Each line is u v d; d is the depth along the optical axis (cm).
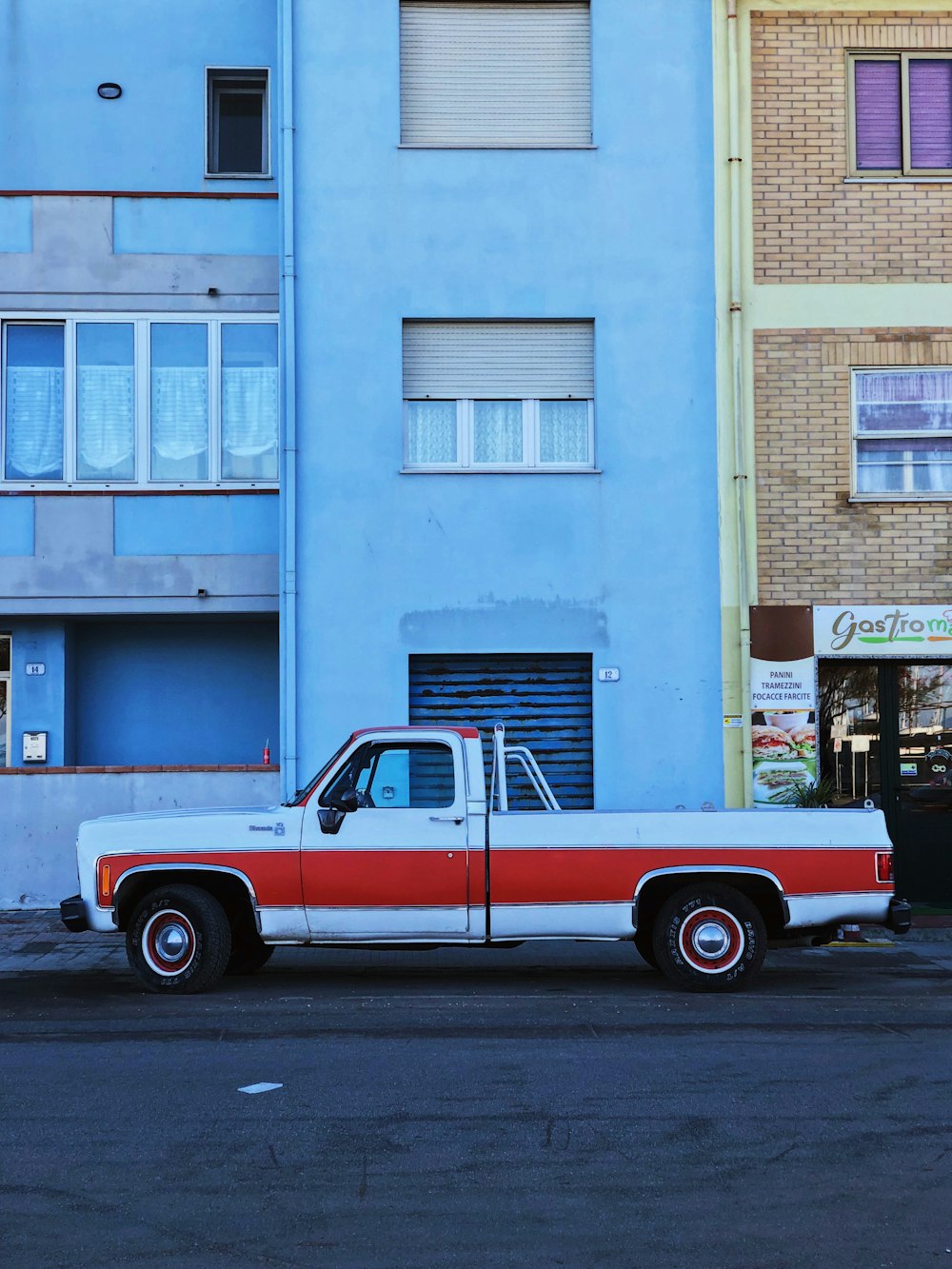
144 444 1488
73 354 1491
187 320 1504
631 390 1438
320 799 984
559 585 1422
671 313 1443
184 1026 851
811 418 1443
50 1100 666
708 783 1409
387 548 1419
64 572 1477
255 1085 692
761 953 976
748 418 1436
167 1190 531
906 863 1434
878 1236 483
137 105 1579
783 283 1452
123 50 1586
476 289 1441
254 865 973
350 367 1432
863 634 1423
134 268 1501
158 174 1573
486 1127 615
